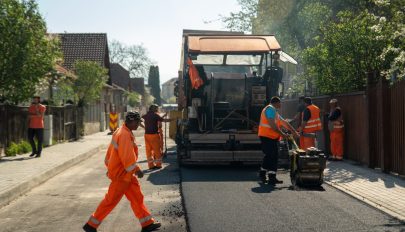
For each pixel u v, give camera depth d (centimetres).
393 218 707
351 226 662
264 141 1042
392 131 1098
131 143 647
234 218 712
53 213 789
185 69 1431
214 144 1295
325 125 1548
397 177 1059
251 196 883
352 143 1362
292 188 967
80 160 1603
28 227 698
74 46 4138
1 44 1620
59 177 1205
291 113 2256
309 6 2562
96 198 916
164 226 682
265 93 1328
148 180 1117
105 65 4372
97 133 3256
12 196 910
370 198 840
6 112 1562
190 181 1070
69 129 2386
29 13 1670
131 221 723
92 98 3011
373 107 1198
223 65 1404
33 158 1490
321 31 1636
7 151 1563
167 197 905
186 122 1336
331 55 1502
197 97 1355
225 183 1039
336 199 848
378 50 1415
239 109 1350
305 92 2128
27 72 1667
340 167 1233
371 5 2039
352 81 1493
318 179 972
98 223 649
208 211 759
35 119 1532
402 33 983
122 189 648
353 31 1458
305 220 697
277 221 693
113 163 647
